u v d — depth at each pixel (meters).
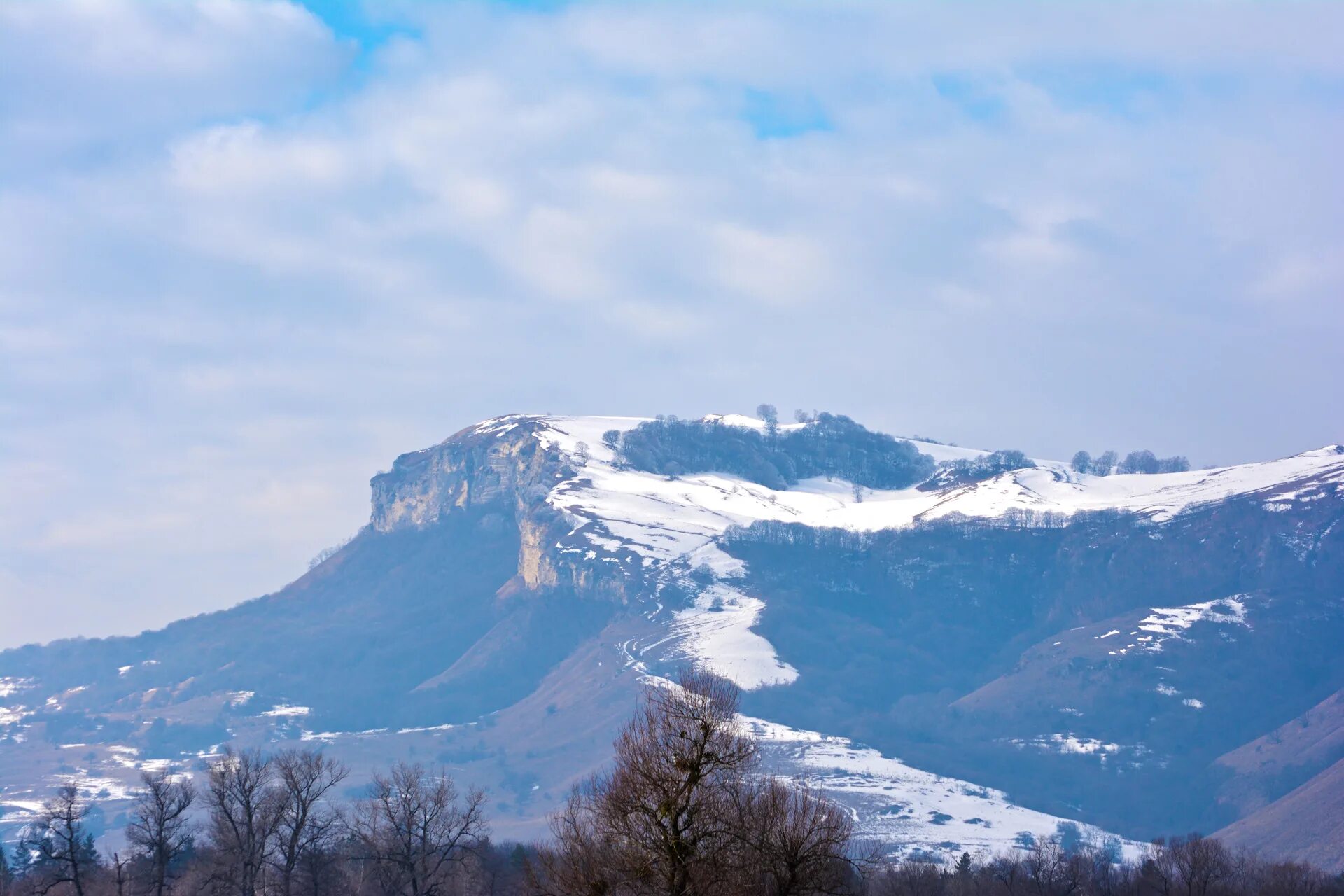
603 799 72.94
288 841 130.25
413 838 135.75
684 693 73.19
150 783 130.38
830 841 72.62
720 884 68.00
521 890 84.69
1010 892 153.00
